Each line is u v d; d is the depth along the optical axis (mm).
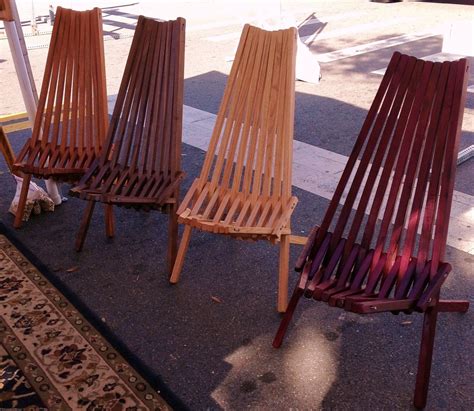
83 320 2764
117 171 3117
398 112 2447
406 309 2072
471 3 11617
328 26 10172
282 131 2682
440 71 2322
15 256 3342
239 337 2646
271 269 3191
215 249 3398
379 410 2213
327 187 4145
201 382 2373
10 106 6434
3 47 9633
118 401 2260
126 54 8711
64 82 3402
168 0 14320
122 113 3158
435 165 2285
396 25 10047
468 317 2730
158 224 3715
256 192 2770
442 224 2209
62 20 3361
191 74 7512
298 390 2320
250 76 2801
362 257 2389
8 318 2775
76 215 3846
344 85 6785
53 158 3354
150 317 2795
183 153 4840
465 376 2367
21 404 2244
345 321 2742
